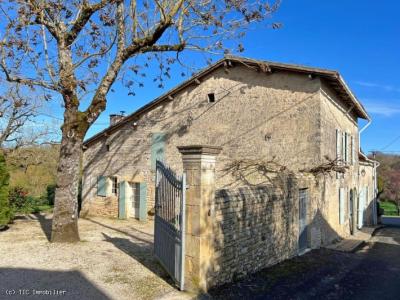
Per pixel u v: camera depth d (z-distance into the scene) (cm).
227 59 1311
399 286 751
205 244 606
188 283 604
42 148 2381
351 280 777
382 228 2050
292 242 977
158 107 1551
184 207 618
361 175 1927
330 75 1127
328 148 1230
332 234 1288
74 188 948
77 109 935
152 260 787
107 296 568
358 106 1504
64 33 915
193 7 967
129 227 1342
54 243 914
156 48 955
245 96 1308
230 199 693
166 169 730
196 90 1437
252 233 771
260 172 1224
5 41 839
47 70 909
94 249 870
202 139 1402
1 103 1458
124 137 1658
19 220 1388
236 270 705
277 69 1228
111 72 933
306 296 643
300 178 1046
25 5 827
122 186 1639
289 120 1203
